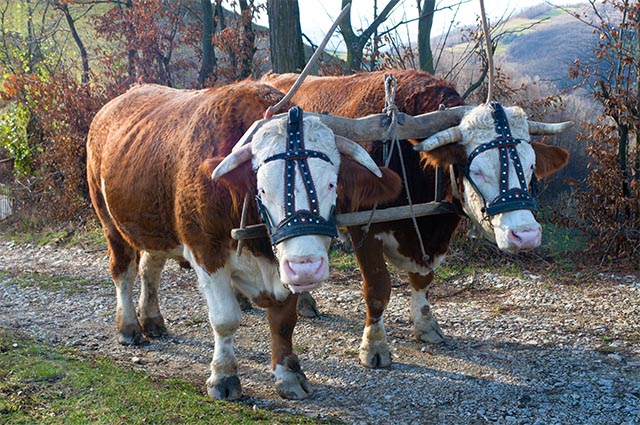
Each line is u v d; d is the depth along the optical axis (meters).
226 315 4.70
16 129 13.88
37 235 12.08
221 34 12.87
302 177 3.94
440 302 7.54
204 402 4.64
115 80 13.62
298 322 6.89
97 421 4.20
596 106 13.21
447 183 5.16
